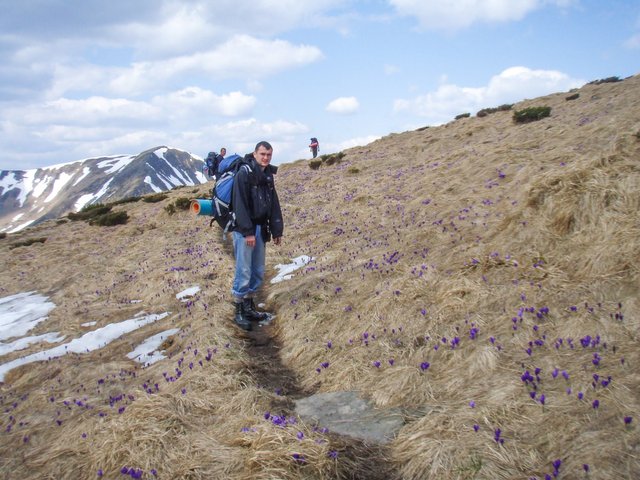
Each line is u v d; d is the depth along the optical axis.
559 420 3.65
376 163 26.91
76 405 5.53
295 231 14.23
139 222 22.69
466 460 3.52
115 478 3.81
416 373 4.96
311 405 4.89
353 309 7.12
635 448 3.16
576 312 5.11
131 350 7.36
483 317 5.70
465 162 15.77
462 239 8.71
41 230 26.66
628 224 6.09
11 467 4.35
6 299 12.99
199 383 5.41
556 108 27.97
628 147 8.03
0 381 7.00
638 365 3.98
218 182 7.50
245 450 3.89
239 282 7.56
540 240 7.04
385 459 3.87
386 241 10.39
